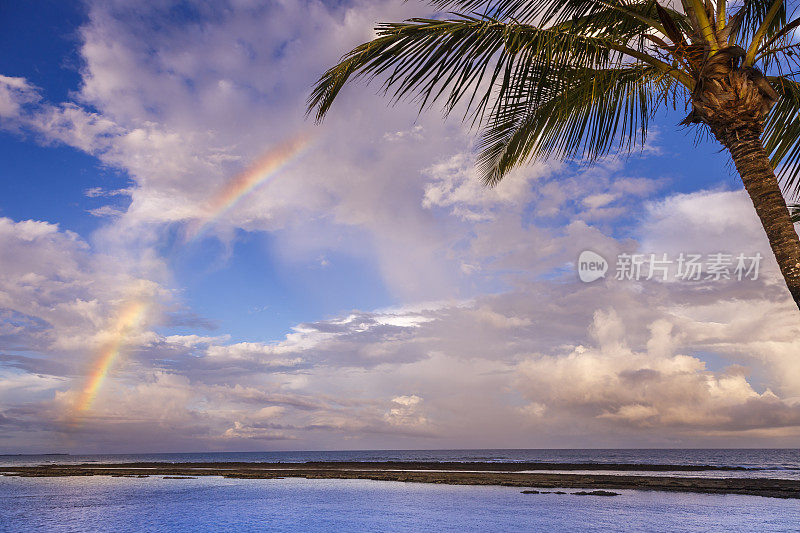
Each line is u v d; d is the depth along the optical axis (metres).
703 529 16.73
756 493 26.38
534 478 37.16
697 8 5.51
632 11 5.90
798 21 5.34
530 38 5.29
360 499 26.91
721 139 5.49
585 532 16.55
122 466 70.81
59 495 30.55
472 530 17.41
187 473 50.19
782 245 5.03
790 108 6.49
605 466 58.53
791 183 6.75
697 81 5.43
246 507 24.12
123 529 18.75
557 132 6.61
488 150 7.64
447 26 5.29
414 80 5.41
